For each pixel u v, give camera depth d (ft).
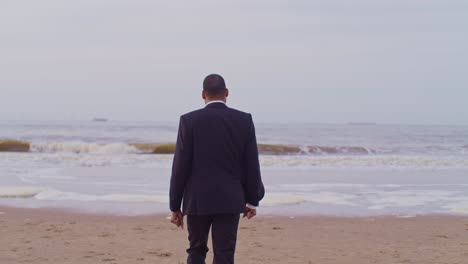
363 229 24.47
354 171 52.06
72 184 39.78
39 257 18.33
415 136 153.07
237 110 11.89
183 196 11.69
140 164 56.65
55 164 55.47
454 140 128.47
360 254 19.27
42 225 24.54
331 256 18.92
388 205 31.81
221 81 11.99
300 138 135.33
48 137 114.42
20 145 75.61
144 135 131.54
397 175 48.75
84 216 27.22
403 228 24.79
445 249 20.27
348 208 30.58
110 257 18.47
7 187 37.01
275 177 46.21
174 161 11.57
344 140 127.95
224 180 11.34
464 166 58.08
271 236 22.61
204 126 11.43
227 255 11.35
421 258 18.67
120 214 27.86
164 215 27.66
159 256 18.75
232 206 11.27
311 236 22.71
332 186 40.45
